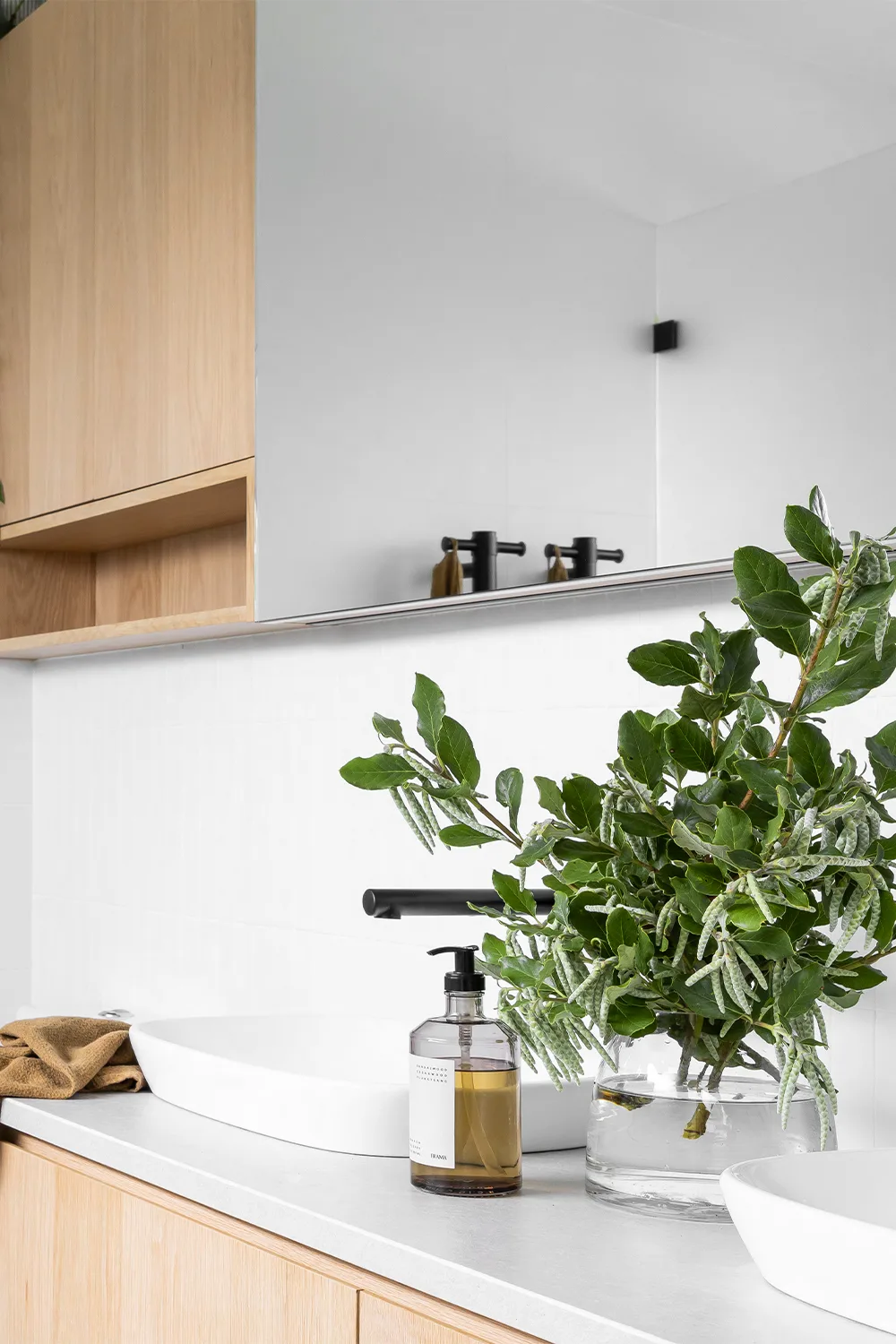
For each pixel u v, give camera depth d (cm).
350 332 173
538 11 156
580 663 168
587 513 149
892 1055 133
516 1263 103
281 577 180
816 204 129
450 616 186
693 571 142
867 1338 88
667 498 142
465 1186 122
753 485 134
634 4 146
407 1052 173
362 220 172
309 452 177
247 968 217
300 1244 121
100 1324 147
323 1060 177
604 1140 119
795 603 107
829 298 128
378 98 171
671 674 116
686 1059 115
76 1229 152
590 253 149
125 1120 153
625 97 146
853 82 127
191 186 196
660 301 143
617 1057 119
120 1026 187
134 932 243
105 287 214
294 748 210
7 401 241
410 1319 108
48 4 230
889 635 107
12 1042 182
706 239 139
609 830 115
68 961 260
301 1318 119
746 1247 100
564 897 117
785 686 145
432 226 165
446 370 162
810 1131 115
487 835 124
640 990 113
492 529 158
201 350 193
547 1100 140
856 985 113
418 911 139
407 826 189
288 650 212
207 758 228
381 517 169
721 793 114
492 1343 101
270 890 213
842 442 127
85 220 219
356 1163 134
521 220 156
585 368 149
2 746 270
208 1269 131
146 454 204
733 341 137
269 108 182
